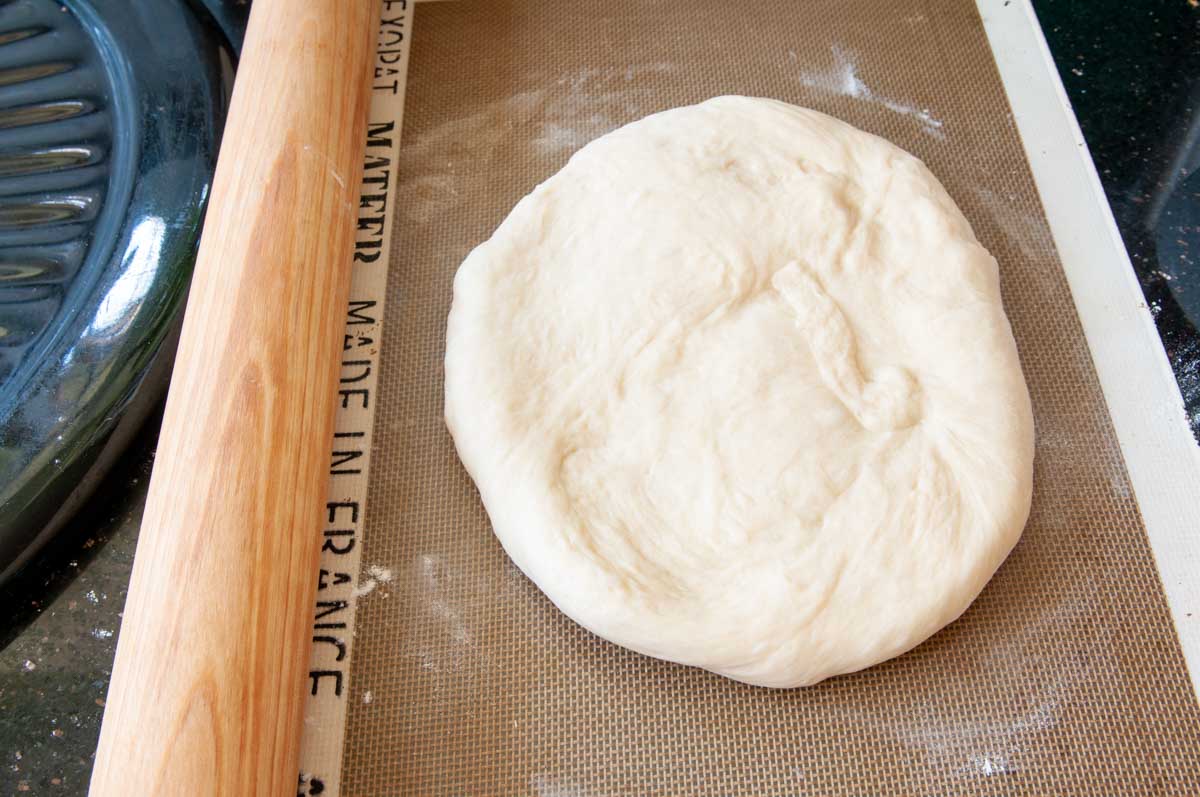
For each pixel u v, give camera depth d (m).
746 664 0.34
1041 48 0.46
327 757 0.35
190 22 0.46
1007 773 0.34
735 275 0.38
